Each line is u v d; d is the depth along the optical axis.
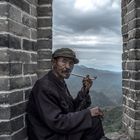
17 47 3.30
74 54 3.64
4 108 3.08
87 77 4.04
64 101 3.53
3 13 3.08
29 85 3.63
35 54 3.85
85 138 3.68
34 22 3.83
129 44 5.70
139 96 5.36
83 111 3.48
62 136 3.44
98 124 3.72
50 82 3.51
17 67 3.29
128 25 5.79
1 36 3.08
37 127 3.45
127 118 5.89
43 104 3.38
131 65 5.56
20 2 3.39
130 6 5.59
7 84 3.08
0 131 3.09
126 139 5.80
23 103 3.46
